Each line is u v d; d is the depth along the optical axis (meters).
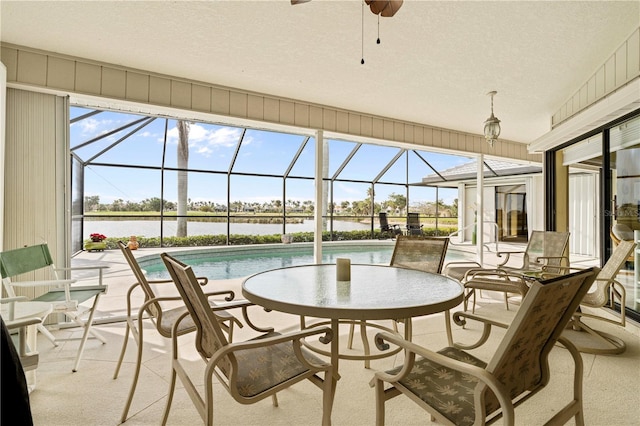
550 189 5.36
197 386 2.12
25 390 0.99
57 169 3.20
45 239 3.13
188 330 1.93
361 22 2.64
